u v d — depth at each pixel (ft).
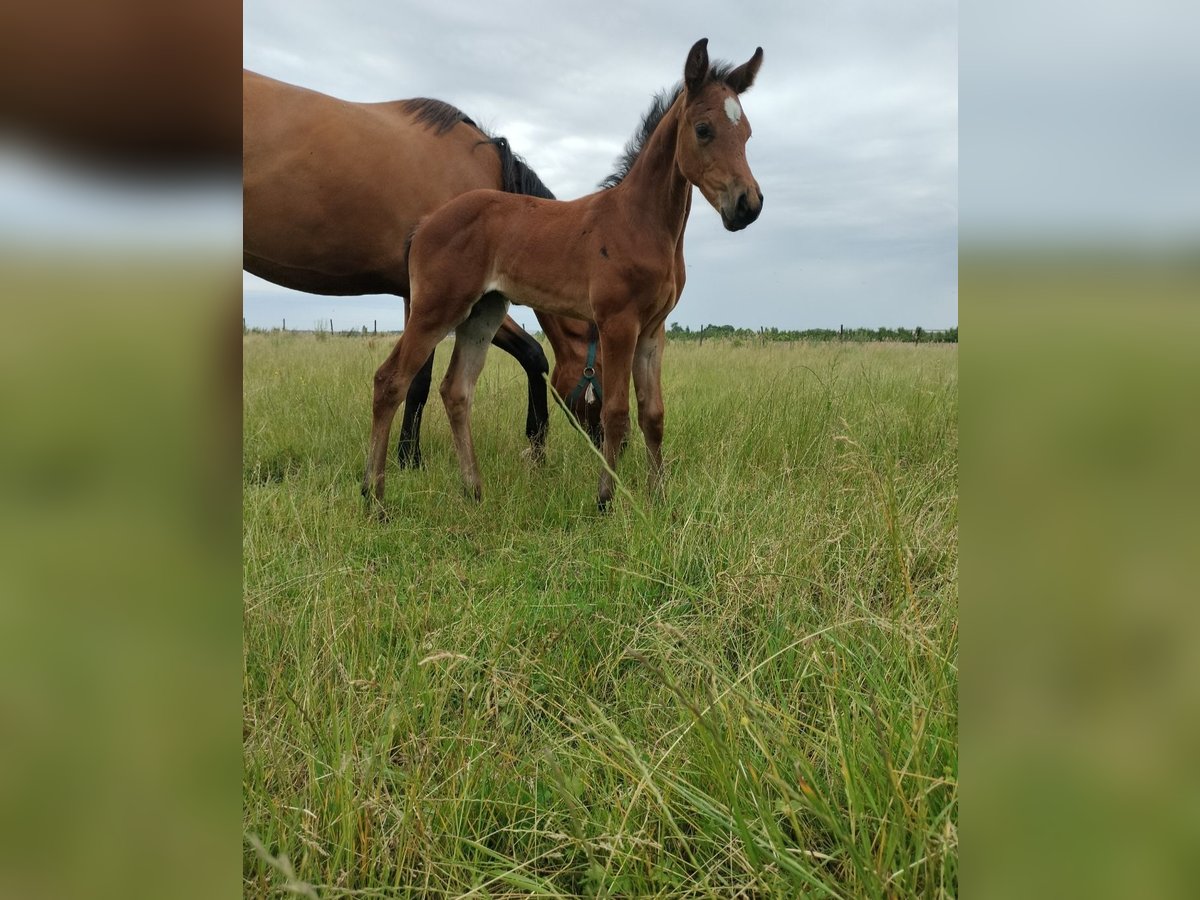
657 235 12.35
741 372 25.16
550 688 6.81
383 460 13.00
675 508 10.99
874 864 4.08
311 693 5.88
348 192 15.20
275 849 4.52
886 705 5.27
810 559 8.34
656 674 6.67
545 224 13.14
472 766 5.38
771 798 4.99
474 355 14.14
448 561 9.80
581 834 4.60
